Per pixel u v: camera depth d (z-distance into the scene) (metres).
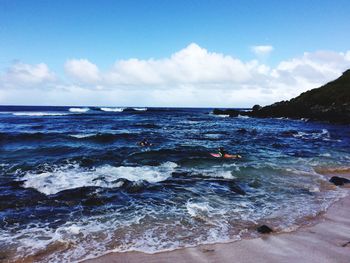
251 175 11.76
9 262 5.26
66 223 7.08
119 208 8.12
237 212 7.89
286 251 5.64
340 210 8.10
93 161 14.23
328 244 5.97
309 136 26.94
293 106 56.41
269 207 8.30
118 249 5.75
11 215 7.55
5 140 20.80
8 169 12.38
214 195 9.32
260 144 21.22
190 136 26.05
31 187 9.81
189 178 11.20
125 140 22.42
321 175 12.02
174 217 7.50
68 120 43.44
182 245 5.93
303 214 7.77
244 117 64.06
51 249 5.76
